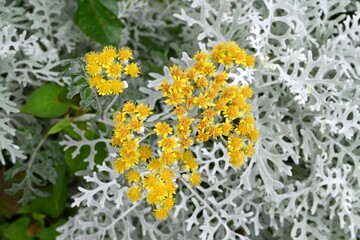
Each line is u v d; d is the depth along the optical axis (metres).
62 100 0.69
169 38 0.85
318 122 0.67
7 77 0.70
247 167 0.65
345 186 0.68
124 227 0.70
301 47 0.69
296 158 0.66
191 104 0.53
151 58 0.82
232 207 0.70
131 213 0.70
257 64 0.67
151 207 0.70
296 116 0.71
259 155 0.65
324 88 0.70
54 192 0.73
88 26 0.73
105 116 0.60
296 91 0.63
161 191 0.53
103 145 0.70
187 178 0.57
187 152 0.56
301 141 0.73
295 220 0.68
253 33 0.67
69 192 0.77
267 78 0.68
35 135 0.72
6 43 0.66
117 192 0.65
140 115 0.53
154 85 0.61
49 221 0.76
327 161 0.69
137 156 0.53
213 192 0.74
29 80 0.71
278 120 0.67
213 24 0.68
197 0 0.66
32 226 0.75
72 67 0.57
